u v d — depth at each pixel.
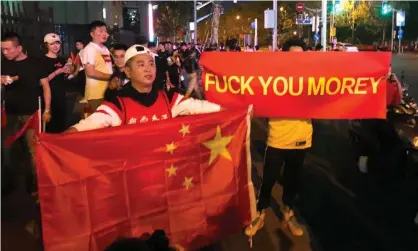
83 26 18.80
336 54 4.36
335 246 4.75
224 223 3.91
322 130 10.88
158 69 10.55
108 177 3.25
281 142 4.67
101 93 6.29
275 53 4.40
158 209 3.51
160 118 3.66
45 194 3.03
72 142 3.09
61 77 6.66
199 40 60.19
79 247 3.16
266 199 4.87
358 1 63.78
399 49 70.50
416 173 6.26
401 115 6.56
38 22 15.76
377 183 6.79
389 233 5.07
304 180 6.94
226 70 4.46
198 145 3.68
